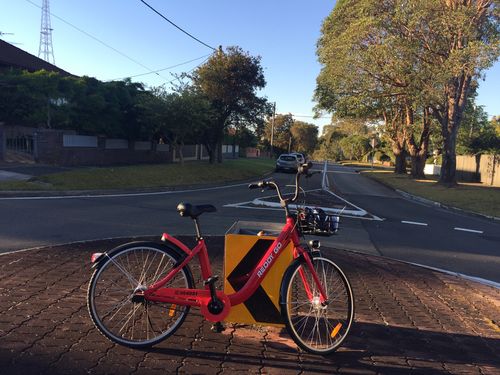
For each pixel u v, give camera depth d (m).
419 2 19.42
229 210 13.24
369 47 21.33
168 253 3.69
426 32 20.70
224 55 28.31
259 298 3.80
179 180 21.67
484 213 15.96
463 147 43.84
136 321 3.96
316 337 3.94
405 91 23.06
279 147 83.44
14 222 9.30
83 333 3.81
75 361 3.33
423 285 6.11
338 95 27.84
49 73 21.73
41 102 21.69
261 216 12.28
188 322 4.21
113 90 25.30
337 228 3.83
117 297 3.93
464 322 4.73
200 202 14.94
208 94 27.83
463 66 18.70
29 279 5.23
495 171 29.59
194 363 3.44
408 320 4.67
